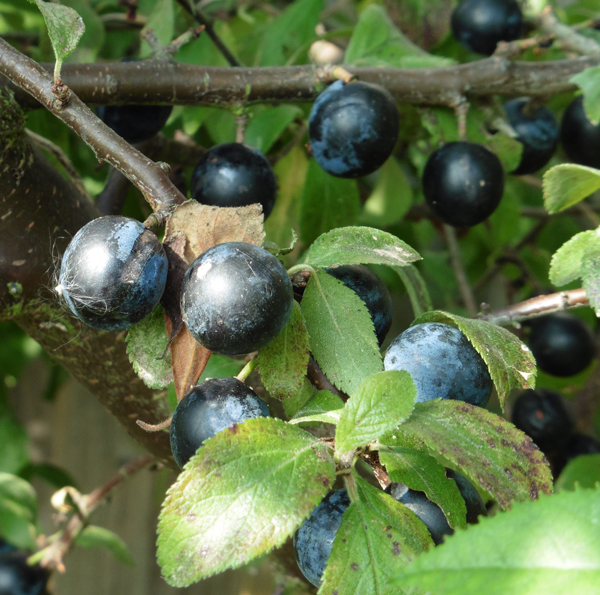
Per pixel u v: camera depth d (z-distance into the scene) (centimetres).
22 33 31
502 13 27
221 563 14
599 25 28
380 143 22
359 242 17
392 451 16
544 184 19
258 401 16
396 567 15
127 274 15
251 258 16
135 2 27
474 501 17
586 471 25
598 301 17
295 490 15
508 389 16
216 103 23
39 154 20
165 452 22
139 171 17
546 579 13
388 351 17
